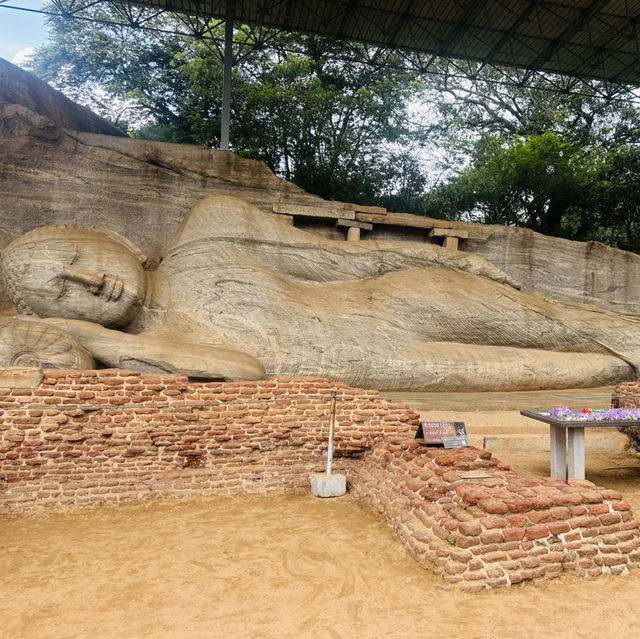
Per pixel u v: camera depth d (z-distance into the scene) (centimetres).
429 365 926
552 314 1059
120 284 866
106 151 1114
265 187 1183
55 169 1081
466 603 351
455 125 2166
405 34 1759
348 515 532
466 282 1068
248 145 1878
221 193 1164
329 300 974
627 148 1977
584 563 394
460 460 513
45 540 470
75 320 800
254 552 439
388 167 2061
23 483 559
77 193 1089
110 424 594
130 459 596
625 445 800
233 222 1014
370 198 1972
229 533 483
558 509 412
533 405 852
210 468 618
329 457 612
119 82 2136
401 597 362
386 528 490
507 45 1794
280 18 1708
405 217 1212
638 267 1311
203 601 357
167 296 951
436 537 421
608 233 2158
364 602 355
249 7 1636
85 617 336
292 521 516
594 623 326
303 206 1140
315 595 365
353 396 678
